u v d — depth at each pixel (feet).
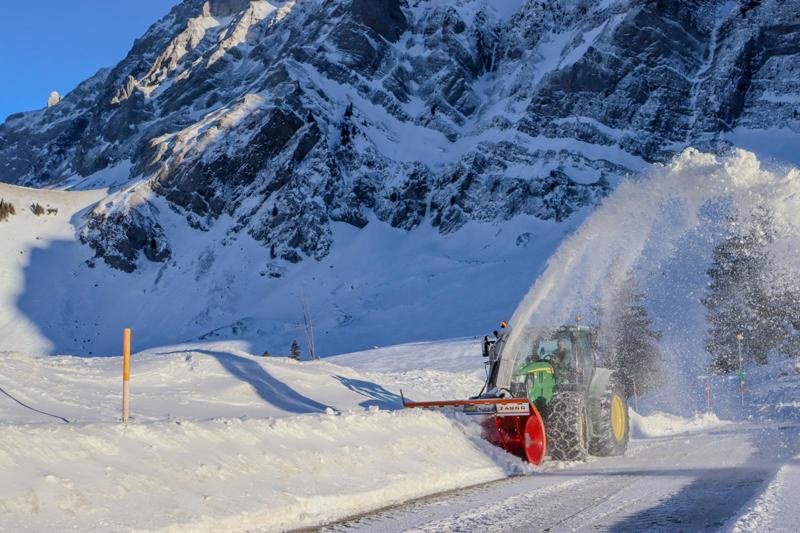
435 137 553.64
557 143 500.33
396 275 392.88
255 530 20.25
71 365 53.36
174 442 24.22
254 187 481.87
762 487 22.82
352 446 29.14
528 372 36.78
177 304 391.45
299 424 29.55
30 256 417.08
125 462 21.77
